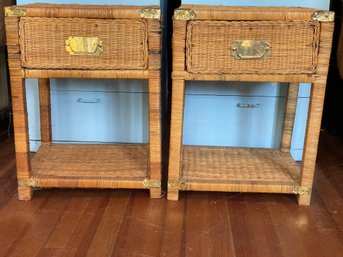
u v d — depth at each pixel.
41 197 1.39
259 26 1.19
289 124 1.59
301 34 1.19
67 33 1.21
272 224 1.26
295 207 1.36
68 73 1.24
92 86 1.64
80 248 1.12
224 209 1.34
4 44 1.82
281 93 1.61
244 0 1.52
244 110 1.65
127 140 1.70
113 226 1.23
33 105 1.66
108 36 1.22
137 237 1.17
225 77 1.24
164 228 1.22
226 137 1.68
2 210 1.30
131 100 1.65
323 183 1.53
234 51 1.21
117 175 1.38
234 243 1.16
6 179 1.52
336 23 1.83
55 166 1.44
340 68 1.57
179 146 1.32
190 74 1.24
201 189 1.35
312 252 1.12
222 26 1.20
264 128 1.66
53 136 1.70
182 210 1.32
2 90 2.02
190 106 1.65
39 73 1.24
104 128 1.69
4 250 1.10
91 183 1.35
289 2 1.52
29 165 1.34
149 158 1.36
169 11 2.05
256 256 1.10
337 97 2.05
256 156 1.57
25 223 1.24
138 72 1.25
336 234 1.21
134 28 1.21
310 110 1.27
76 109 1.67
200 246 1.14
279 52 1.21
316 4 1.52
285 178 1.39
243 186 1.35
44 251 1.10
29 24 1.20
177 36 1.21
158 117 1.29
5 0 1.78
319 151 1.85
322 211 1.34
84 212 1.30
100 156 1.54
